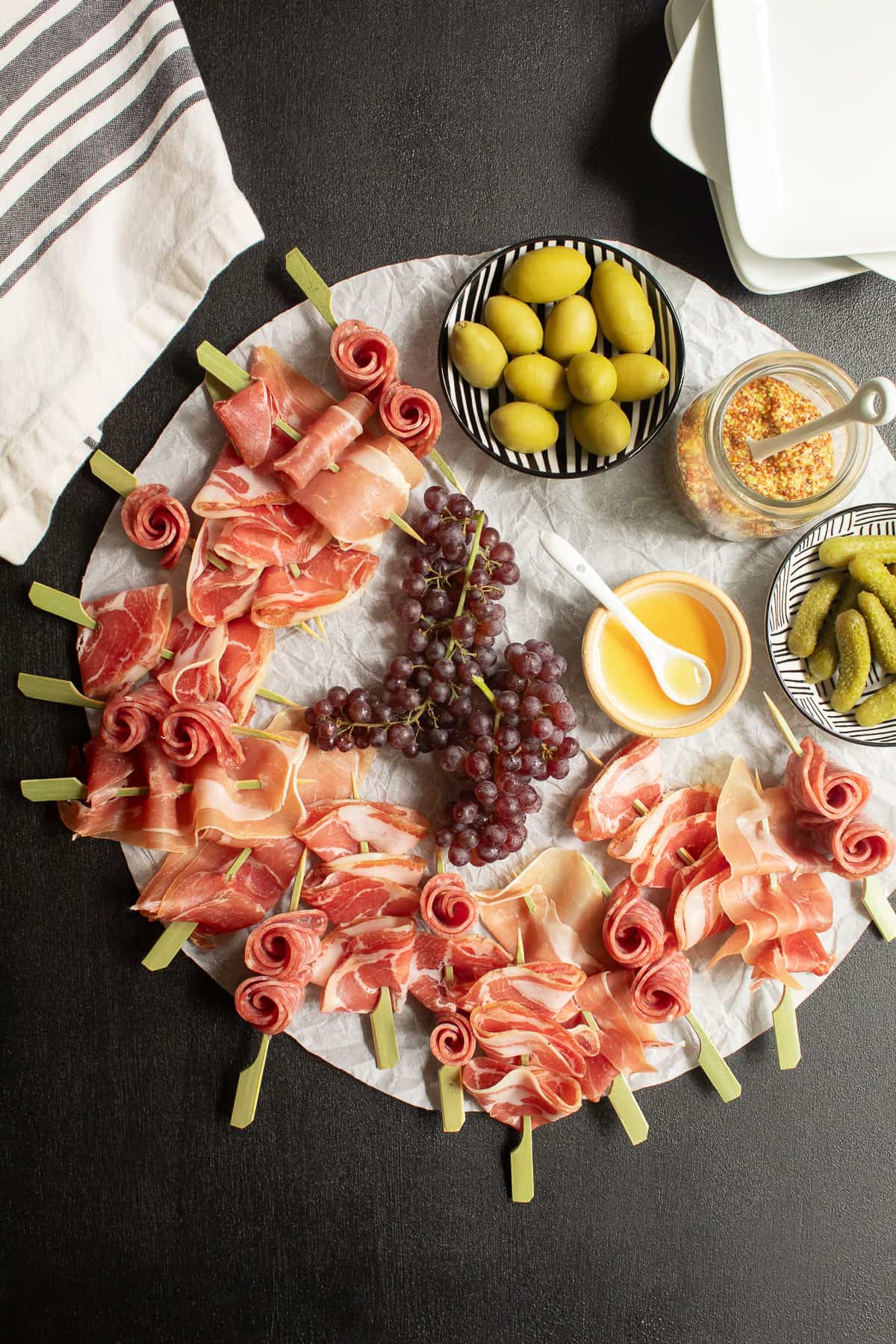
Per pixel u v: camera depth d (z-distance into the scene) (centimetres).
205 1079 124
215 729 111
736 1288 130
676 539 124
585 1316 128
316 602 116
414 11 121
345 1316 126
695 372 123
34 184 113
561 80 122
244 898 119
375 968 119
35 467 117
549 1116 121
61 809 119
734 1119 129
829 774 115
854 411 95
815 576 117
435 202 121
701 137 114
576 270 108
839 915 127
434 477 122
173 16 112
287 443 114
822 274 117
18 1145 124
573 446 116
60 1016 124
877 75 114
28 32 110
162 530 117
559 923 123
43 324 116
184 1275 125
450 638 115
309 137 121
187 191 115
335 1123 125
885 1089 130
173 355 120
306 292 112
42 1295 124
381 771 122
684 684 117
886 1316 131
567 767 113
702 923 120
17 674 121
